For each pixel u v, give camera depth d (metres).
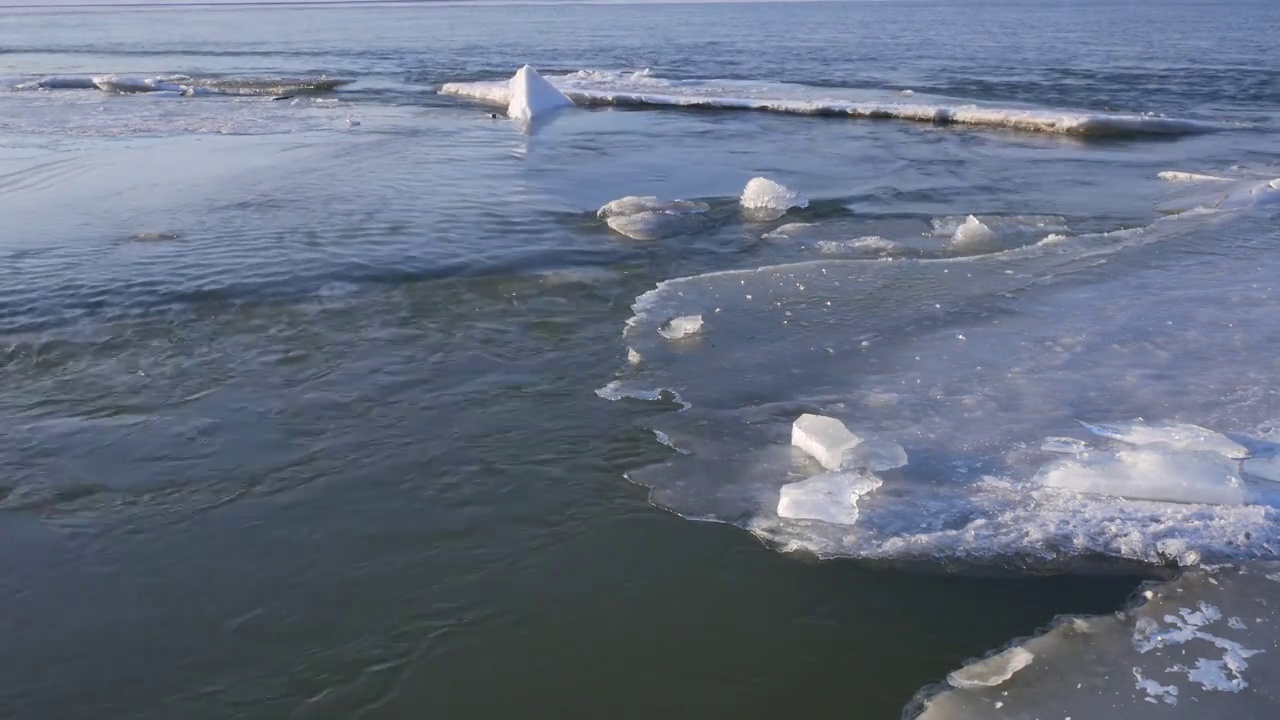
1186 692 2.72
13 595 3.12
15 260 6.39
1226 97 15.32
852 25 49.44
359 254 6.55
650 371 4.84
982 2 128.38
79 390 4.56
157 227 7.25
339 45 32.50
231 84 18.14
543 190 8.73
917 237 7.35
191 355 4.95
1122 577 3.22
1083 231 7.46
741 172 9.72
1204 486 3.60
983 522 3.50
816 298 5.85
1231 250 6.60
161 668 2.80
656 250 6.89
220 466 3.89
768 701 2.69
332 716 2.62
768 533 3.46
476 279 6.14
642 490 3.75
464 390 4.59
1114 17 54.09
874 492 3.71
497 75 20.41
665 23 57.03
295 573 3.23
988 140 11.68
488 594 3.13
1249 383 4.54
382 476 3.83
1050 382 4.63
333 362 4.89
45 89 17.89
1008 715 2.64
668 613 3.04
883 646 2.91
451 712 2.64
